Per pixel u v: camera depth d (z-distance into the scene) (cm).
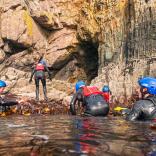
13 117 734
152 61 1548
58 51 2047
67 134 347
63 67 2092
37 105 1040
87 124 482
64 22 2073
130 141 290
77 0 2102
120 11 1803
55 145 264
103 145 265
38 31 2042
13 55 2014
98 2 1934
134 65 1634
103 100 712
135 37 1667
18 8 1992
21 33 1970
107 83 1753
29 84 1897
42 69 1407
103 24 1895
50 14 2039
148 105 500
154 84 515
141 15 1639
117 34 1803
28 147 257
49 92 1817
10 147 260
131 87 1606
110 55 1830
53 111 988
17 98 1105
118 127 423
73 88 1959
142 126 432
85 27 2003
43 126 461
